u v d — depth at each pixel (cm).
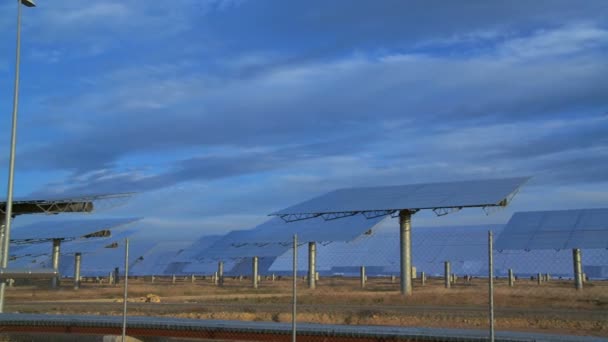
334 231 6266
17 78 2436
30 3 2470
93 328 2144
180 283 9650
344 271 8031
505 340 1719
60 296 5916
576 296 4369
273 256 6962
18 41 2459
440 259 6456
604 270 5850
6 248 2359
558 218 5778
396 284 8050
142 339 2084
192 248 10225
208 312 3362
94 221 7400
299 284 7988
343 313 3181
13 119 2412
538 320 2812
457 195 4838
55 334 2195
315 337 1853
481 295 4466
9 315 2553
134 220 7419
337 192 5838
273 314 3152
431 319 2953
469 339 1712
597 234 5306
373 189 5616
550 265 5981
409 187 5362
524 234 5659
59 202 4031
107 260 9538
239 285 8406
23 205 4119
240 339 1942
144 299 5125
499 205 4681
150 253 10625
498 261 6344
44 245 8044
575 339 1747
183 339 2077
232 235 7794
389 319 2981
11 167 2392
